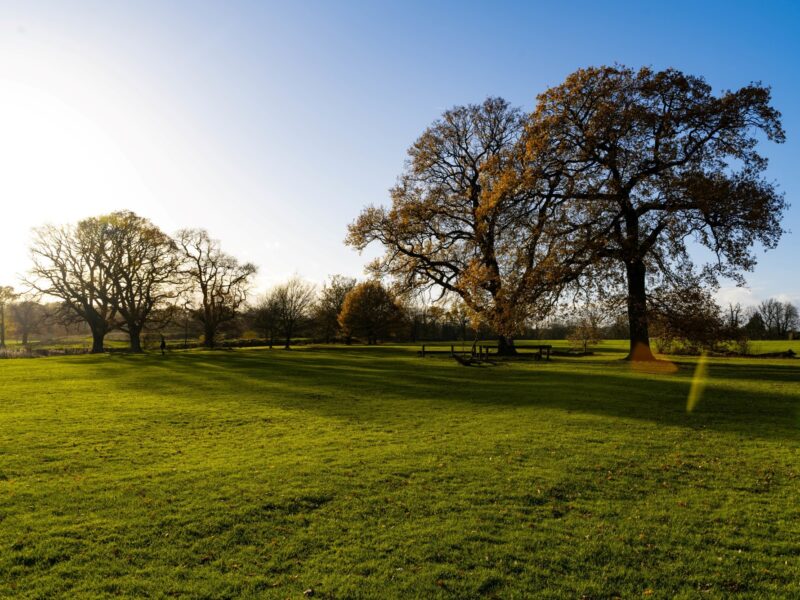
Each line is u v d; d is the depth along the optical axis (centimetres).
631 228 3058
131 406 1775
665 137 3028
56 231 5531
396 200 4291
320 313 8481
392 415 1586
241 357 4450
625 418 1507
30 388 2297
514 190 3114
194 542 686
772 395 1948
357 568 617
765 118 2933
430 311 4441
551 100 3184
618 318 3209
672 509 806
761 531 726
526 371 2925
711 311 2919
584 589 577
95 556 646
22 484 911
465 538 696
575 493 877
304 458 1083
